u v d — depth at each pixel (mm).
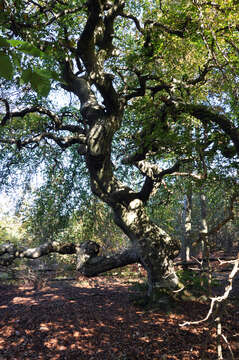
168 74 8805
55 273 15070
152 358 5773
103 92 7953
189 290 8773
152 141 7215
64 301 9578
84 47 8359
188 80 8633
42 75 774
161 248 8891
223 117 7227
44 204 12547
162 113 7332
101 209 13422
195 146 6531
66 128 10500
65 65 9164
